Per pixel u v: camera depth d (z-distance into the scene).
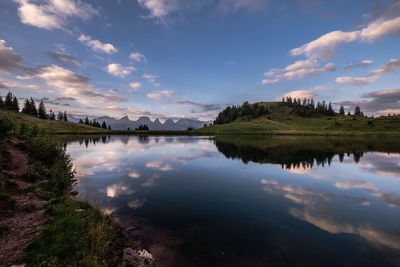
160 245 7.41
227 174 20.06
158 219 9.71
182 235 8.19
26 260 5.11
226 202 12.27
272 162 27.08
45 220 7.61
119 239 7.38
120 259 6.19
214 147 47.47
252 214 10.47
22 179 11.90
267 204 12.01
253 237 8.09
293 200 12.79
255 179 18.19
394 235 8.35
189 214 10.40
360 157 31.69
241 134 128.75
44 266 4.89
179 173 20.42
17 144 18.92
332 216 10.30
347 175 19.83
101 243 6.16
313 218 10.06
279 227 9.02
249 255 6.87
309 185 16.38
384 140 72.81
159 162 26.91
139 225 9.02
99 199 12.30
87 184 15.80
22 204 8.80
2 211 7.74
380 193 14.36
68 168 17.31
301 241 7.82
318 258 6.73
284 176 19.39
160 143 60.09
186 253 6.93
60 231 6.69
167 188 15.17
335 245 7.54
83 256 5.46
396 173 20.66
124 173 20.03
